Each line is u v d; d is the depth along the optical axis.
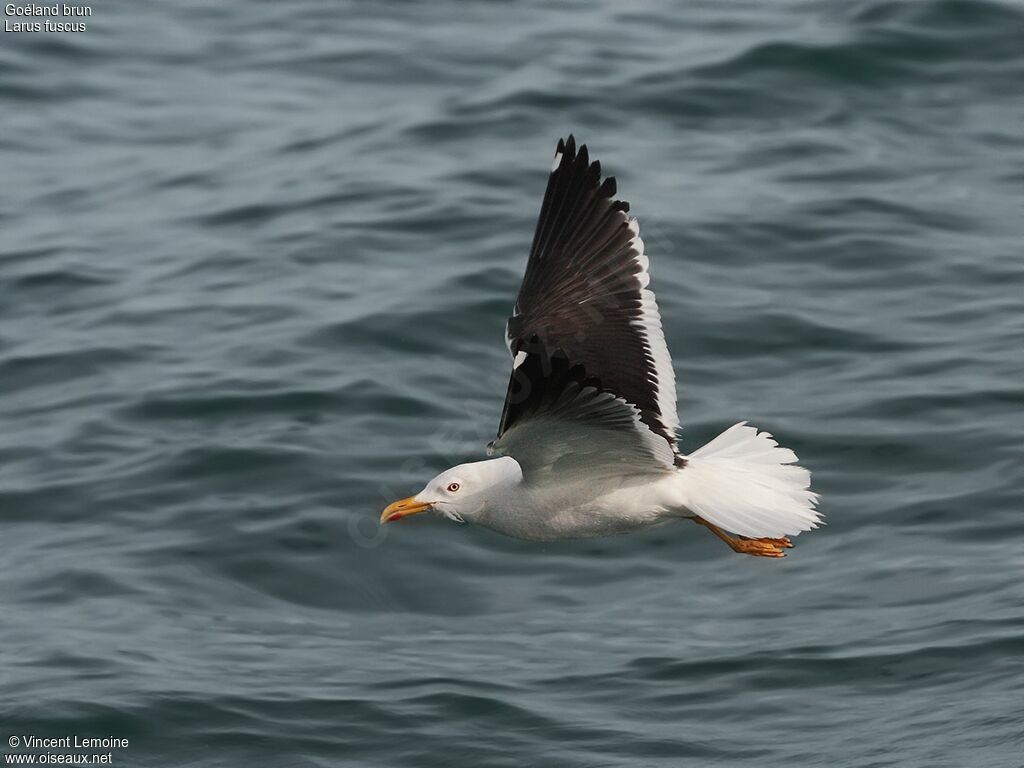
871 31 22.70
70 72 24.80
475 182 20.11
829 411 15.08
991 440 14.43
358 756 11.01
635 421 8.38
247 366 16.23
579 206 8.76
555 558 13.57
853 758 10.66
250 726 11.25
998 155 20.17
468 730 11.25
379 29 25.53
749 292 17.22
